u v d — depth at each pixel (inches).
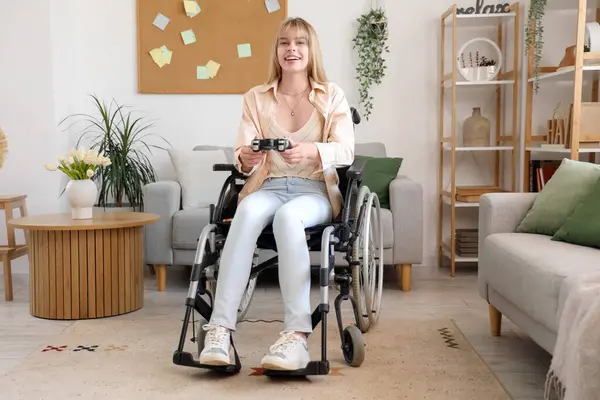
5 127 144.6
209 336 77.7
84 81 157.2
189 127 158.6
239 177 91.6
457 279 143.4
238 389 75.9
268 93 93.4
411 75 157.9
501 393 74.4
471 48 156.8
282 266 79.9
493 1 156.4
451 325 104.5
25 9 142.9
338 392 74.8
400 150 159.3
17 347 93.6
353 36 156.9
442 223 160.4
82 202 115.0
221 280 80.1
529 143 145.1
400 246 129.2
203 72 156.9
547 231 93.5
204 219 129.0
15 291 133.0
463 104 158.1
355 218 88.0
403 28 157.2
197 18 155.8
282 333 78.2
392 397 73.2
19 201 133.1
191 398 73.0
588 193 91.2
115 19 156.3
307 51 90.7
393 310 115.0
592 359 55.4
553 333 70.4
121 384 77.6
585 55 118.9
